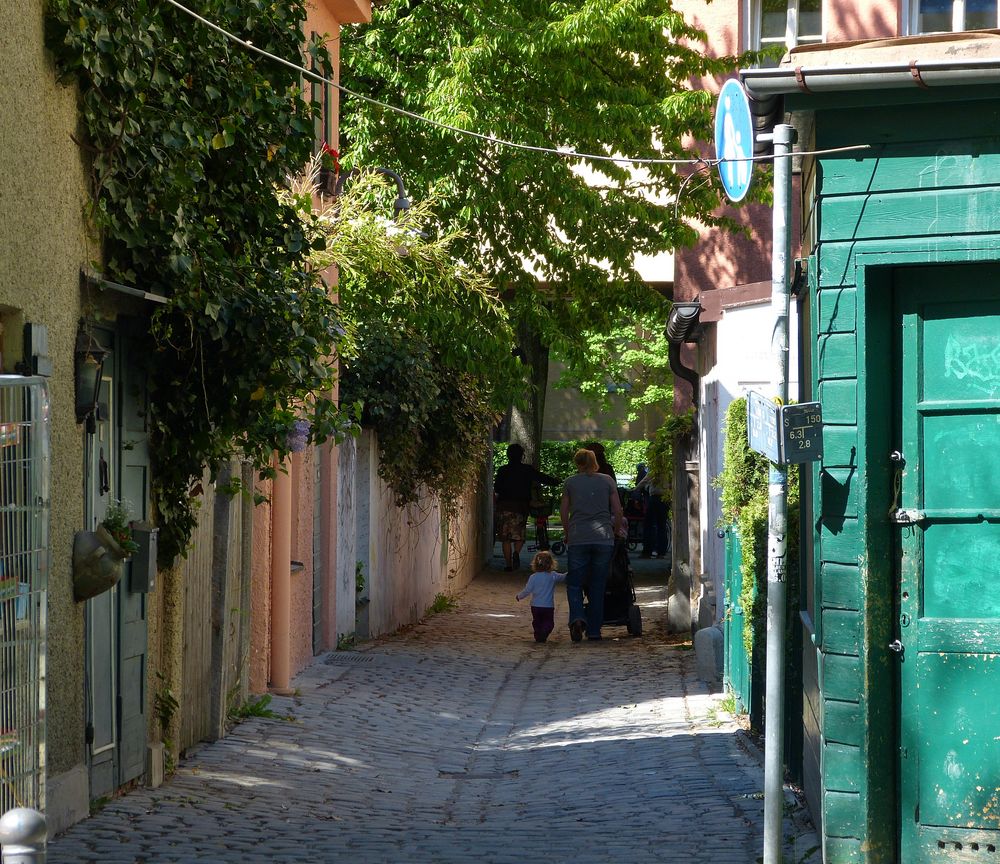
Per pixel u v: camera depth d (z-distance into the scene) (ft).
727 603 42.04
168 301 28.27
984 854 21.98
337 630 53.67
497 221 66.54
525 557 106.42
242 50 32.55
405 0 68.33
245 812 27.94
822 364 22.53
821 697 22.59
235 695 38.32
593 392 126.31
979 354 22.27
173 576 31.65
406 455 60.44
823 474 22.52
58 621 24.91
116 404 28.40
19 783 20.49
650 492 103.40
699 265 79.20
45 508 20.93
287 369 31.42
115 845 24.13
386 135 66.39
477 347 63.36
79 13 25.02
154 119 28.30
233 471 36.70
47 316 24.54
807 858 23.30
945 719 22.20
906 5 76.95
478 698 45.44
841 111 22.39
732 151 22.79
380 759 35.19
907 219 22.15
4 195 22.76
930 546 22.35
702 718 38.37
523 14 65.00
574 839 25.71
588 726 39.29
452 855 24.34
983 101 21.91
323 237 34.24
